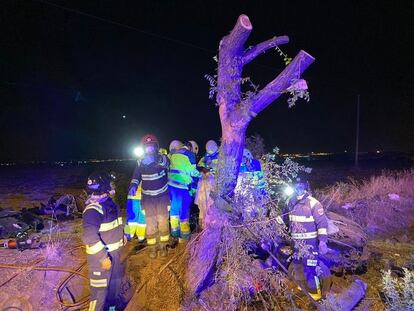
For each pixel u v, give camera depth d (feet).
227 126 15.31
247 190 17.31
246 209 16.87
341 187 34.88
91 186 14.07
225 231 15.94
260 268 16.10
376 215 27.61
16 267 18.79
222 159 15.76
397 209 29.40
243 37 14.15
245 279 15.53
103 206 14.14
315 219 16.06
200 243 16.78
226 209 16.11
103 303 13.92
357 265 18.28
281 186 18.42
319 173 54.13
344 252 18.70
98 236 13.71
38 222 25.80
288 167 17.62
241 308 15.03
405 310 14.43
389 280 15.37
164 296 15.92
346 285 17.16
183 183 21.61
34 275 17.94
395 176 44.01
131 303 15.56
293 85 13.83
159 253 19.48
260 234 16.88
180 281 16.65
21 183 47.42
